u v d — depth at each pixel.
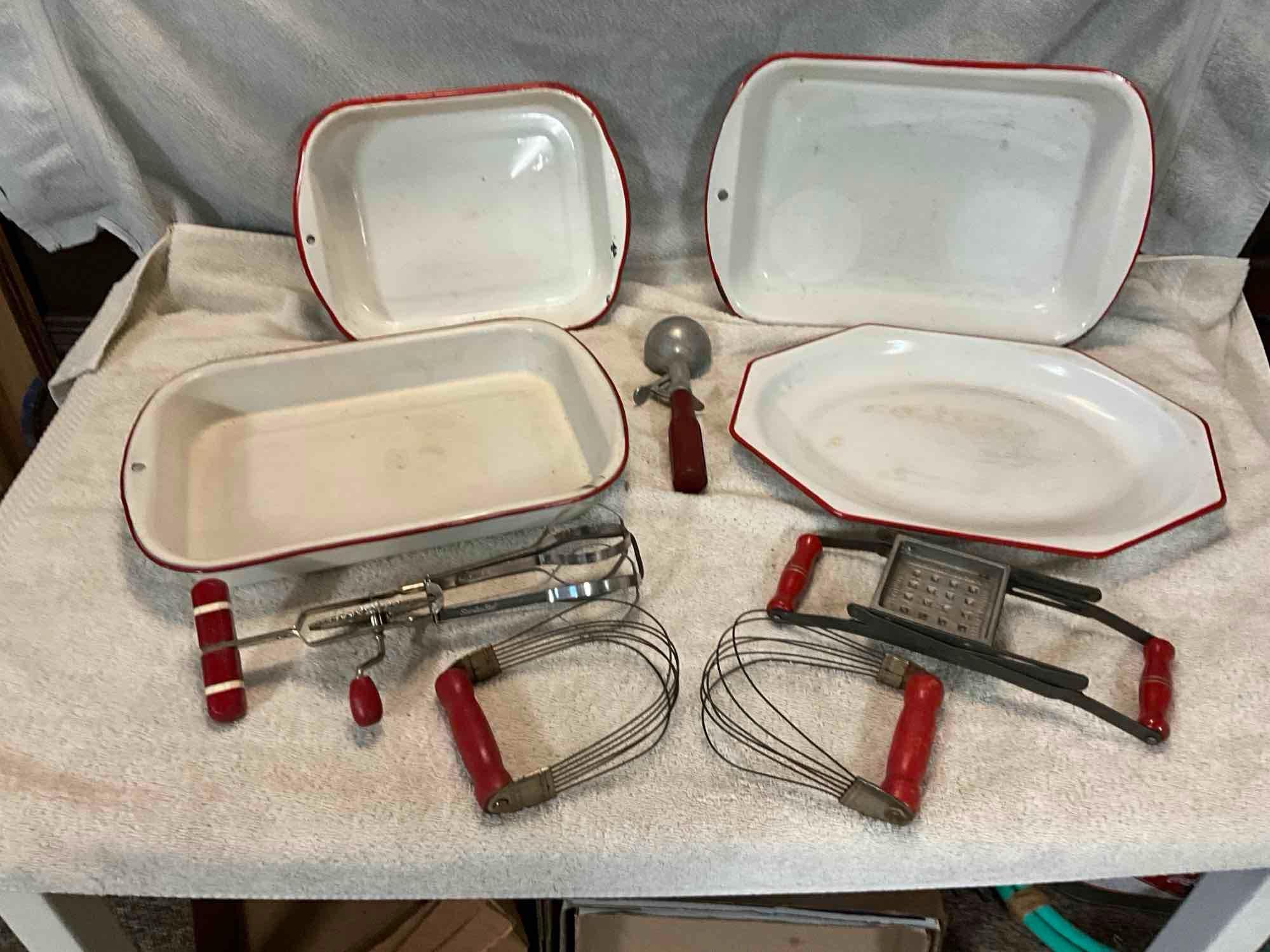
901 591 0.65
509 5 0.85
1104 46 0.89
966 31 0.88
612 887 0.57
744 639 0.66
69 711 0.61
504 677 0.64
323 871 0.55
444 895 0.57
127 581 0.69
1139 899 0.95
